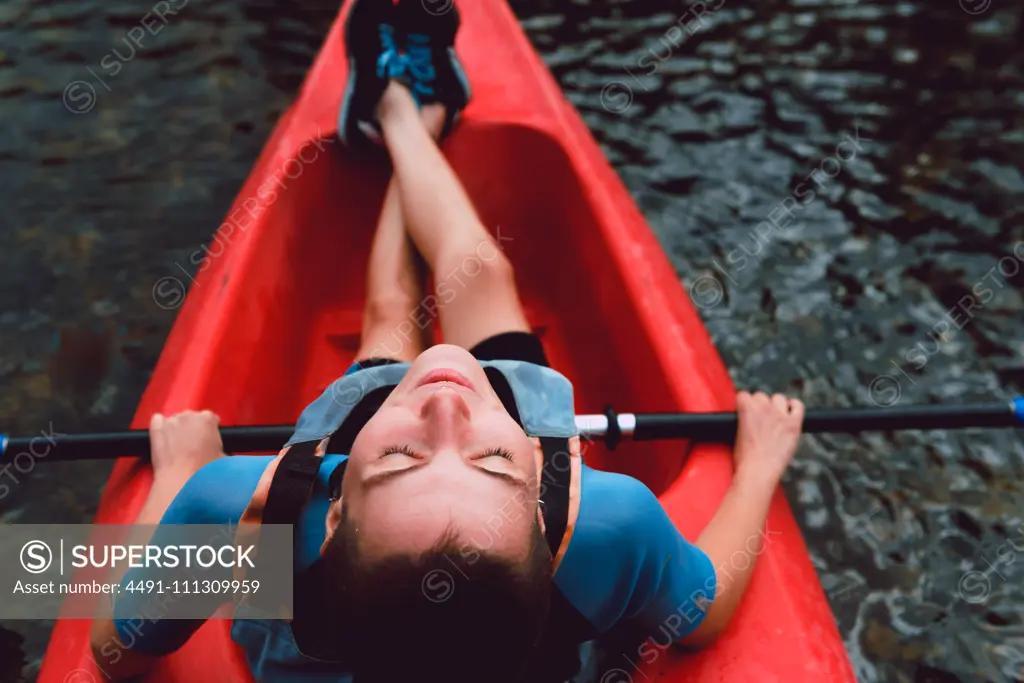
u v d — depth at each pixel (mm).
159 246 2234
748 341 2080
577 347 1751
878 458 1869
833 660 1043
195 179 2398
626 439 1286
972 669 1539
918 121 2564
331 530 776
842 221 2322
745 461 1246
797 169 2453
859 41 2822
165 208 2324
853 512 1779
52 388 1951
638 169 2465
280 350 1608
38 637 1558
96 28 2824
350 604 696
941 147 2492
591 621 940
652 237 1728
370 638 689
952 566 1688
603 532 885
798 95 2656
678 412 1302
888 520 1764
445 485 697
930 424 1368
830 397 1979
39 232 2256
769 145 2521
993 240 2252
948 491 1807
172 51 2766
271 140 1860
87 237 2250
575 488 899
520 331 1292
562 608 912
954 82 2676
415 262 1506
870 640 1583
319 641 875
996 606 1623
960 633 1587
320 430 1020
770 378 2016
